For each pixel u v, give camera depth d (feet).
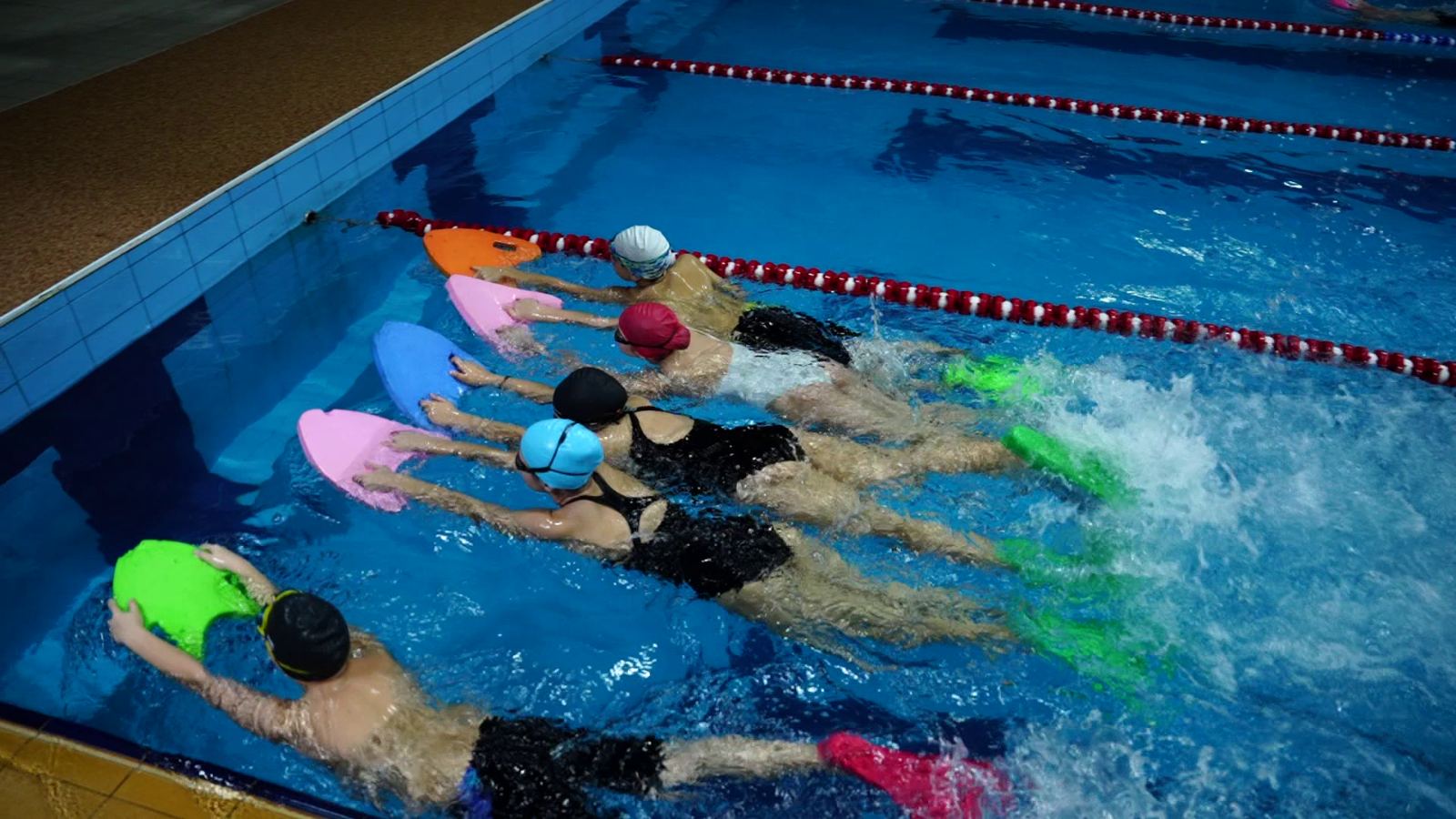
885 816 7.38
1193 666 8.53
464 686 8.36
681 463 9.89
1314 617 8.97
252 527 10.06
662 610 9.19
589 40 24.04
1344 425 11.61
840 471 10.29
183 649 8.60
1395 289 14.43
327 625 7.24
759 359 11.50
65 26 20.47
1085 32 25.53
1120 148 18.97
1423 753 7.83
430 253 14.51
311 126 15.85
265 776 7.59
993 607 9.01
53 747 7.49
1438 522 10.03
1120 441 11.00
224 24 20.80
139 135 15.48
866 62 22.95
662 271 13.12
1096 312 13.69
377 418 11.03
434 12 21.67
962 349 13.04
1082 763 7.79
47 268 11.89
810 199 16.90
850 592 8.96
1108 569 9.41
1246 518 10.06
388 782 7.29
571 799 7.19
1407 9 27.43
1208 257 15.29
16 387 11.24
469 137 18.88
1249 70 23.00
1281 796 7.54
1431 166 18.43
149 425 11.42
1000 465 10.59
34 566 9.52
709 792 7.44
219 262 14.01
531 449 9.10
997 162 18.34
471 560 9.71
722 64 22.67
